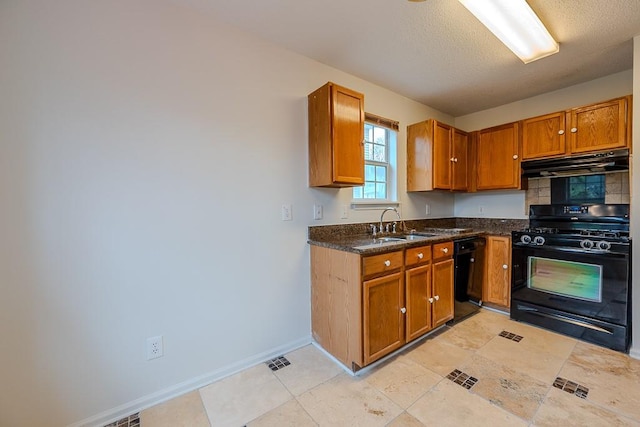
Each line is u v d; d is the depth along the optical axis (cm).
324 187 229
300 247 220
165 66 160
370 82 263
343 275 190
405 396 160
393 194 292
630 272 200
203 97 173
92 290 141
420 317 219
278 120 205
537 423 138
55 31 131
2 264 122
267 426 140
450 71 241
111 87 144
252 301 195
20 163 125
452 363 192
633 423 137
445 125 294
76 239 137
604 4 159
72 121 135
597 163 230
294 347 217
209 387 172
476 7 153
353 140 207
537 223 294
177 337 166
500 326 251
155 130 157
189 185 169
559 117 256
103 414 145
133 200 151
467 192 339
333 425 140
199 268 173
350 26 182
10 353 125
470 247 271
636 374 175
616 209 243
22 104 125
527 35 179
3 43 121
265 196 200
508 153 294
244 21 178
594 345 213
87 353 141
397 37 193
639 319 195
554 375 176
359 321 179
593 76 251
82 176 138
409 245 208
